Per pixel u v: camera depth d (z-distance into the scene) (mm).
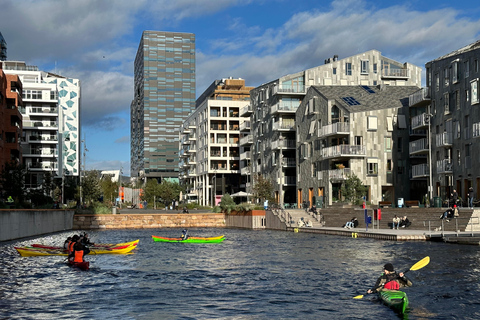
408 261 31812
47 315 19375
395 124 71500
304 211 68625
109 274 28922
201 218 83125
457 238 41188
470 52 55031
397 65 92625
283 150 88938
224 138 125938
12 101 88875
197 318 18922
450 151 59875
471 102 54219
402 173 71312
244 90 180500
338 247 40875
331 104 74000
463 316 18969
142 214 81188
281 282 25844
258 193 84562
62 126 137750
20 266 32062
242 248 42500
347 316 19094
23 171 73250
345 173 69750
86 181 108250
